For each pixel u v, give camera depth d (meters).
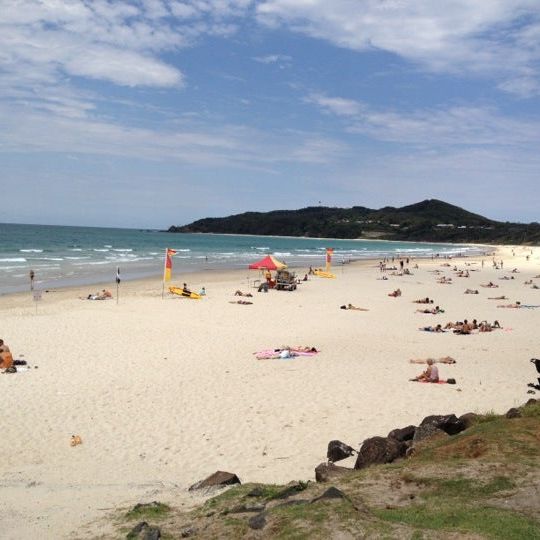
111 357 19.19
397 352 20.42
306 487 7.73
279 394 14.95
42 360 18.59
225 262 72.69
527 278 59.00
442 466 7.83
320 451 11.10
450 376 16.95
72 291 37.66
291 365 18.16
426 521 6.20
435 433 9.66
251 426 12.60
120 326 25.03
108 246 105.62
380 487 7.44
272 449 11.27
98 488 9.29
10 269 52.00
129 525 7.52
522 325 27.41
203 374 17.02
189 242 149.62
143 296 35.88
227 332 24.31
